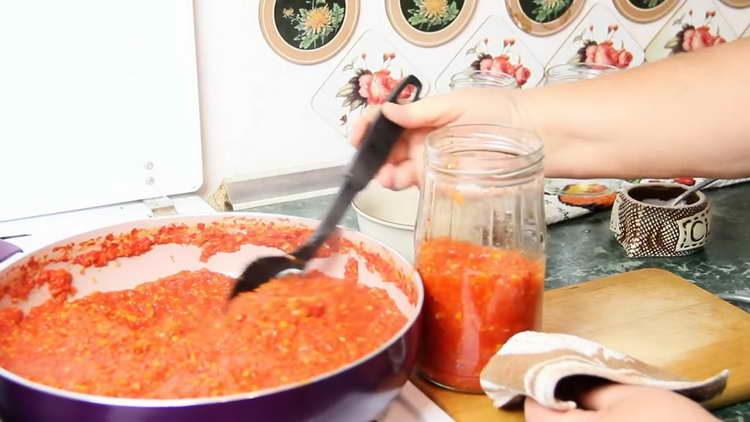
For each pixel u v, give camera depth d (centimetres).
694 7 136
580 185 111
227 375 64
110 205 102
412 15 114
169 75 100
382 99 116
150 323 75
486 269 67
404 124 75
